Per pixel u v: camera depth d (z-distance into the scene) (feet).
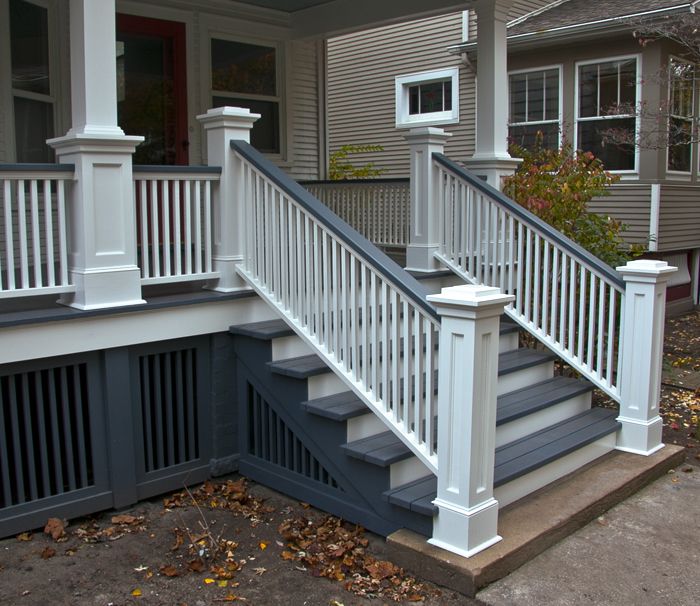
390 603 9.85
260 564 10.95
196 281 16.01
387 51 40.68
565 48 32.45
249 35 24.75
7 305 12.87
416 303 10.69
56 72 18.53
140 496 13.14
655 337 14.58
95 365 12.53
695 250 34.06
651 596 10.00
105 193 12.41
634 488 13.47
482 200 17.60
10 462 12.42
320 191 26.91
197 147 23.44
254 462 14.20
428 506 10.63
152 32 22.15
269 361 13.60
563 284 15.94
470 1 20.88
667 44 29.63
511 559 10.50
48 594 10.08
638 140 28.09
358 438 12.39
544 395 14.97
